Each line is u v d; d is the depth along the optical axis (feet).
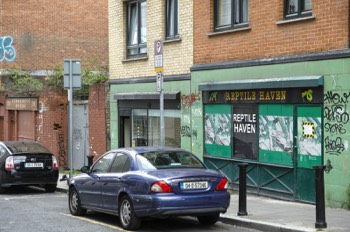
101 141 69.72
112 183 35.86
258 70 45.62
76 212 40.73
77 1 96.43
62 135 78.89
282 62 43.11
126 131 66.74
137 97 61.82
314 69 40.40
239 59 48.01
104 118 69.10
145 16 62.80
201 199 32.76
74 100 76.95
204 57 52.19
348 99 37.86
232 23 49.11
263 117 45.55
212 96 50.93
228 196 33.81
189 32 54.19
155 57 42.98
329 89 39.19
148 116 61.31
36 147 57.88
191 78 53.57
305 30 41.47
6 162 55.21
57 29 95.20
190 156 36.42
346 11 38.17
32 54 93.56
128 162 35.55
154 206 32.14
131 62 64.49
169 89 56.90
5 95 90.89
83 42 96.68
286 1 43.78
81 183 39.83
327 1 39.60
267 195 45.34
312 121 40.83
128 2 65.72
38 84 81.97
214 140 51.19
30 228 35.60
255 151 46.50
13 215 41.29
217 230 34.35
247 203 42.39
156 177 32.63
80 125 75.72
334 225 32.68
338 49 38.75
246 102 47.14
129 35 65.98
